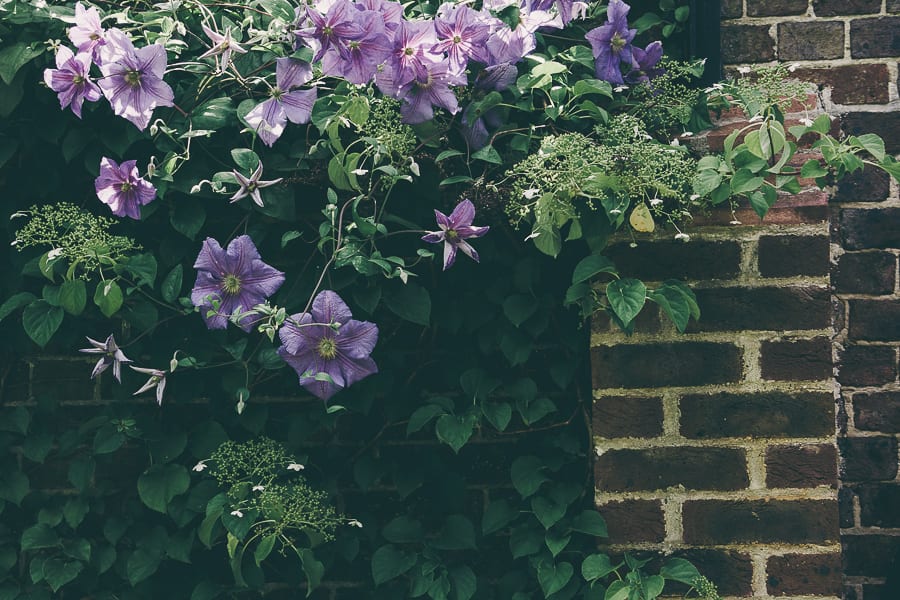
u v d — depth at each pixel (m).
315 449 1.78
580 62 1.62
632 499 1.52
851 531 1.71
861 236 1.71
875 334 1.71
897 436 1.70
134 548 1.76
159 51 1.47
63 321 1.75
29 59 1.55
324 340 1.45
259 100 1.58
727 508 1.51
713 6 1.69
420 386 1.76
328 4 1.51
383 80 1.48
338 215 1.62
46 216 1.57
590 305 1.52
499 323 1.68
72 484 1.79
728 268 1.52
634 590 1.47
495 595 1.72
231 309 1.48
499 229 1.67
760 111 1.50
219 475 1.60
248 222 1.68
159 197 1.55
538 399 1.66
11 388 1.81
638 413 1.53
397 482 1.70
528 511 1.64
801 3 1.70
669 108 1.60
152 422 1.70
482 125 1.58
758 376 1.51
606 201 1.45
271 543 1.57
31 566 1.70
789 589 1.49
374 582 1.76
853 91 1.69
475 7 1.66
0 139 1.63
